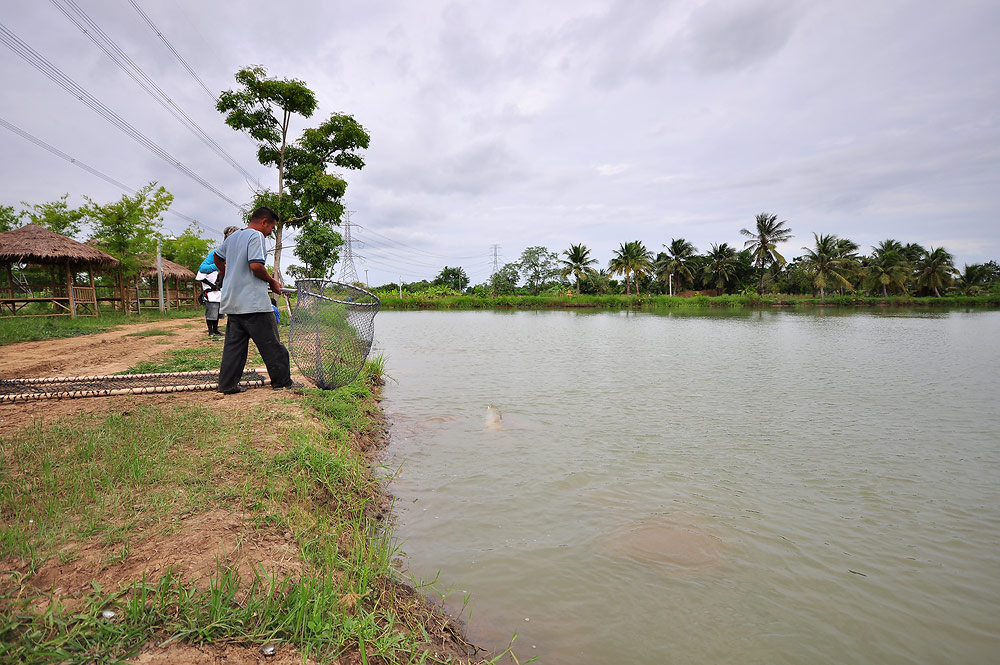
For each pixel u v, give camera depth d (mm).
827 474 5250
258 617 2152
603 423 7105
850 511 4418
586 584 3277
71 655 1799
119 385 6168
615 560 3566
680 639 2803
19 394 5363
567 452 5848
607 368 12180
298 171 17594
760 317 40438
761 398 8812
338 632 2203
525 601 3086
